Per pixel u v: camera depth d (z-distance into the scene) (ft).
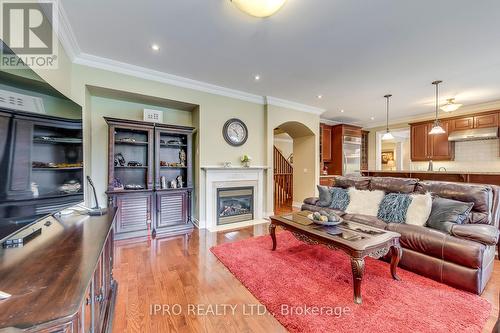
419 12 6.76
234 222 14.14
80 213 6.20
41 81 4.43
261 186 15.24
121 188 11.33
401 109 18.30
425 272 7.20
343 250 6.35
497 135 15.46
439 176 14.84
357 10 6.69
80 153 6.08
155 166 11.84
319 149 19.99
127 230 11.09
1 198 3.31
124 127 11.07
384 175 17.83
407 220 8.60
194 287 6.75
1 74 3.34
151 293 6.43
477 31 7.71
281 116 16.20
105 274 5.18
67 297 2.45
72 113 5.66
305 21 7.23
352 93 14.44
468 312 5.47
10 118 3.54
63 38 7.95
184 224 12.66
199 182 13.08
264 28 7.65
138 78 11.10
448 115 18.33
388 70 10.97
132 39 8.36
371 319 5.25
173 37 8.22
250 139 15.10
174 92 12.16
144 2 6.41
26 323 2.04
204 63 10.34
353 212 10.62
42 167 4.45
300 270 7.70
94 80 10.01
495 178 12.52
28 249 3.73
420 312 5.49
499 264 8.08
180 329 5.07
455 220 7.55
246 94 14.53
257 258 8.68
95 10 6.72
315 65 10.48
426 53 9.31
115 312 5.58
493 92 14.07
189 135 12.93
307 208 12.38
